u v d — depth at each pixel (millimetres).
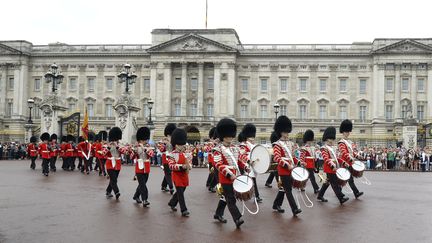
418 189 28000
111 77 104375
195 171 44906
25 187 26250
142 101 102812
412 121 73500
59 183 28797
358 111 98688
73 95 105250
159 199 21859
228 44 100250
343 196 20625
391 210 18938
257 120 100625
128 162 57531
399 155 57625
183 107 100062
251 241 13102
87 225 15266
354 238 13609
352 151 22312
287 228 14984
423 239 13547
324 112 99875
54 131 48812
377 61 96438
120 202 20641
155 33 101938
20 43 106062
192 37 99500
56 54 105375
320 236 13836
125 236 13672
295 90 100438
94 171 40031
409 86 96188
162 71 100562
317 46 100938
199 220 16328
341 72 99625
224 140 15609
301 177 17562
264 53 100562
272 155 17984
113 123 102688
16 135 94688
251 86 101625
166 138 24703
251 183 15055
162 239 13305
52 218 16469
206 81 102000
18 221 15867
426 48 94625
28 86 106500
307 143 25547
